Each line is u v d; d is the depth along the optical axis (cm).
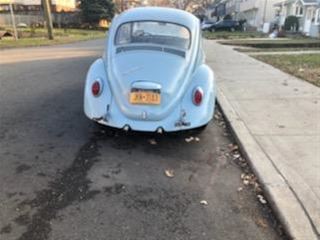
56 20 3031
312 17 2319
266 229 201
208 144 319
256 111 396
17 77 605
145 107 289
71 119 373
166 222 204
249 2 3488
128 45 327
